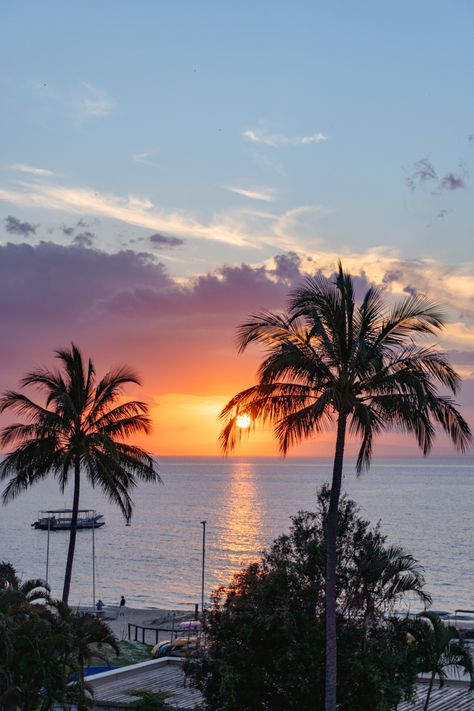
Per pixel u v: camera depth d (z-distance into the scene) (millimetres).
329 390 26781
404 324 28469
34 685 28281
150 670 42750
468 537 173625
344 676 28531
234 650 29375
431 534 179625
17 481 43188
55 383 43531
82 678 31109
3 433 42250
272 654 29094
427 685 38219
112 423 43969
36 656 27766
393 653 29625
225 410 28672
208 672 30109
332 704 26875
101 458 43281
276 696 29406
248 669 29078
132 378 44375
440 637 31203
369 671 28453
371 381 28281
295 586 29875
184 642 53656
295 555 30922
